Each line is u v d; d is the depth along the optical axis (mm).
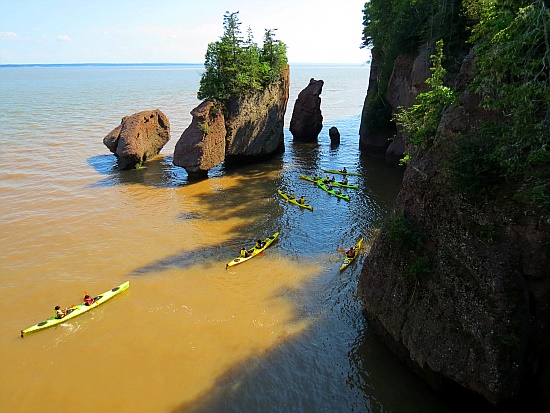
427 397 17078
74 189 42969
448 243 16047
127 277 26766
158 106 108000
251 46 51062
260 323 22297
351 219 35656
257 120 52719
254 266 28094
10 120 81125
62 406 17266
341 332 21406
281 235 32688
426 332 16156
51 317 22859
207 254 29719
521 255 13930
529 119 13406
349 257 28641
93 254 29516
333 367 19047
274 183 45562
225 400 17406
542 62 13195
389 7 51812
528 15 13109
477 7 27281
